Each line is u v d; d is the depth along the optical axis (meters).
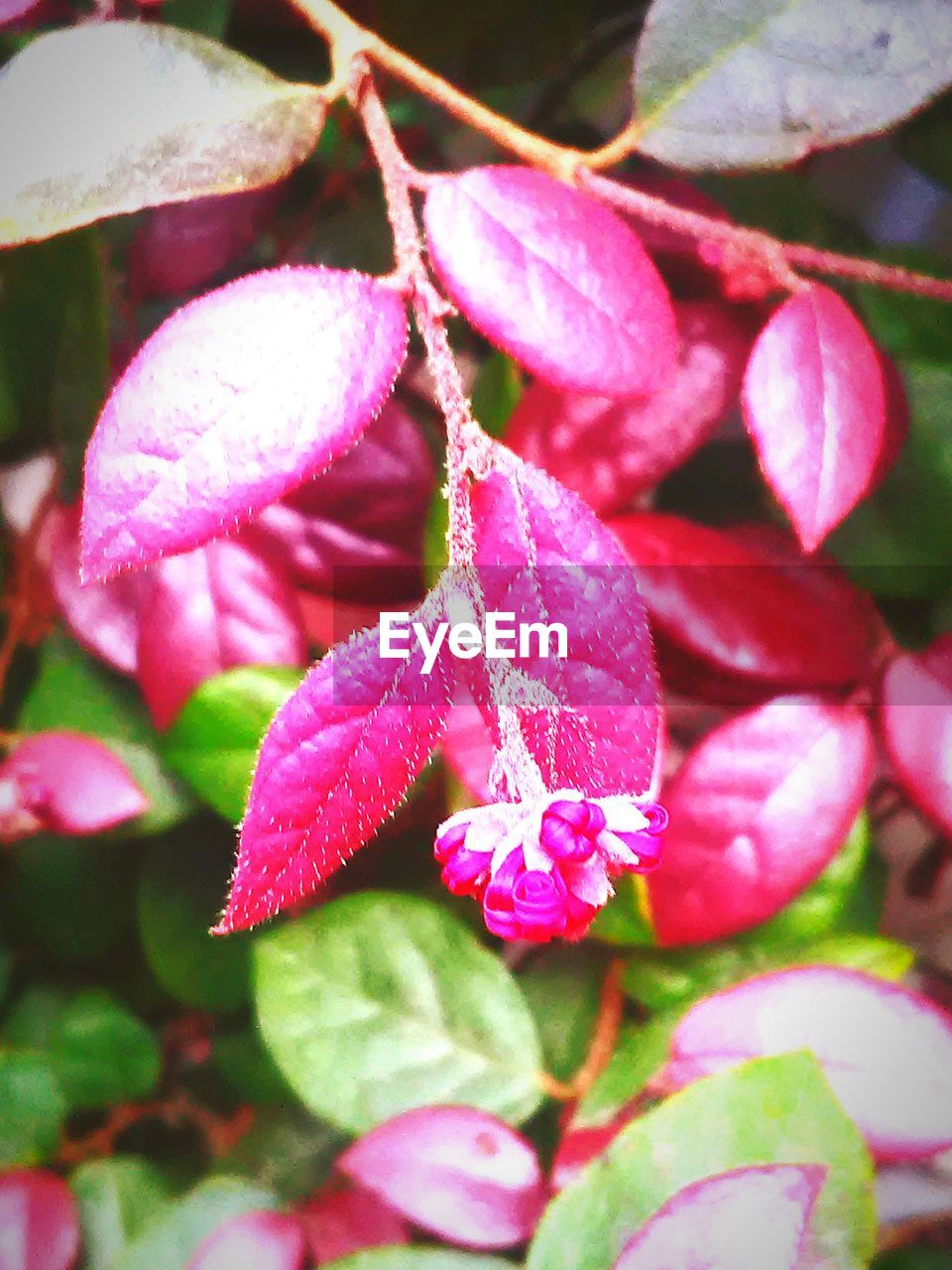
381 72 0.16
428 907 0.18
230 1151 0.19
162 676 0.18
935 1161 0.17
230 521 0.13
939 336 0.18
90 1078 0.19
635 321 0.14
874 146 0.19
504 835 0.14
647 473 0.17
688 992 0.18
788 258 0.16
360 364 0.14
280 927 0.18
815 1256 0.15
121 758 0.19
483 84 0.19
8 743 0.19
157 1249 0.17
